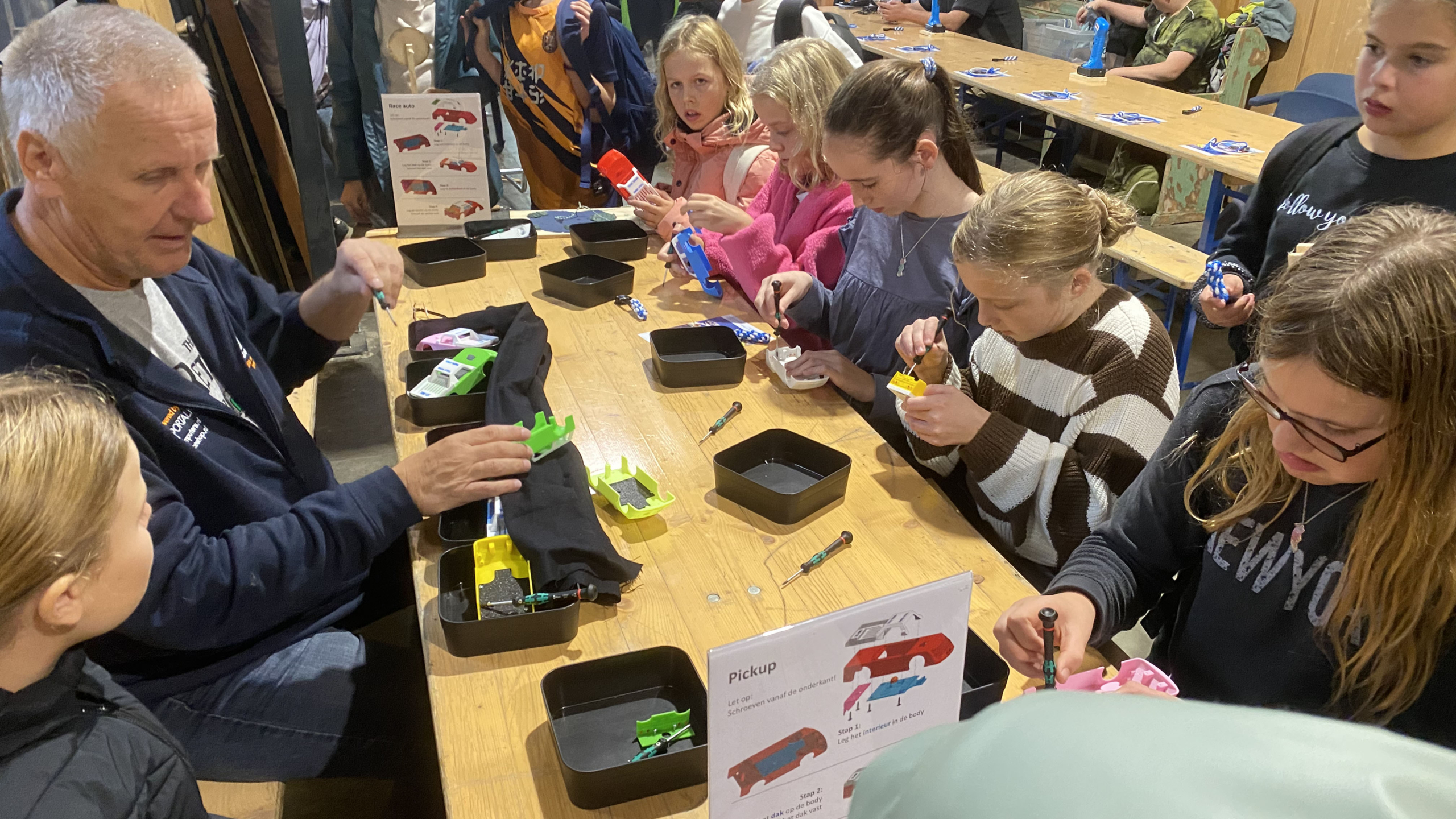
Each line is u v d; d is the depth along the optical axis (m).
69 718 1.00
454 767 1.13
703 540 1.51
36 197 1.33
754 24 4.10
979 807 0.33
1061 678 1.13
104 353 1.36
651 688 1.24
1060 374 1.55
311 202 3.54
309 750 1.52
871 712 1.00
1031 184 1.47
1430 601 0.93
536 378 1.86
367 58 3.79
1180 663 1.21
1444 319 0.82
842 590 1.41
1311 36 5.60
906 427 1.77
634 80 3.63
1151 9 5.36
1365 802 0.30
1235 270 2.06
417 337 2.09
